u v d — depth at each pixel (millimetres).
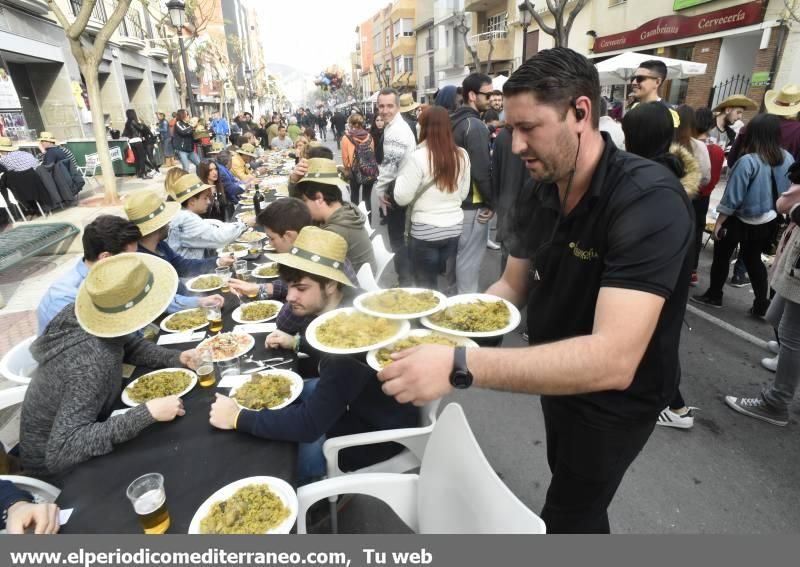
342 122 19031
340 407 1723
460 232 4055
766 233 4133
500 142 3852
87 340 1802
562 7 10250
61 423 1680
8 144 8688
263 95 66688
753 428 3010
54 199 8969
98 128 9633
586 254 1269
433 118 3670
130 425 1715
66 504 1460
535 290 1515
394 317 1737
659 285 1067
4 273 6176
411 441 2008
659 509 2398
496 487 1231
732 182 4094
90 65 9188
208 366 2096
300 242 2068
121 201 10219
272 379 2096
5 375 2438
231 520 1352
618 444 1362
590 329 1338
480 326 1680
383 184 5504
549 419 1540
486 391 3561
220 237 4453
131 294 1855
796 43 10148
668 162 2666
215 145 12289
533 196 1541
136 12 22312
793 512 2365
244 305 3020
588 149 1198
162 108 28344
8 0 11508
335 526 2006
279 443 1710
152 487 1368
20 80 13852
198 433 1772
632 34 14570
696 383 3486
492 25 25922
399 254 5363
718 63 12133
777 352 3768
